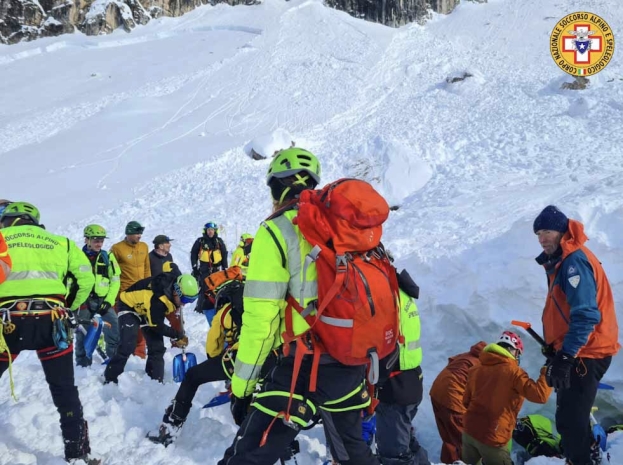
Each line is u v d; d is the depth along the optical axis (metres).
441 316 6.17
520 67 28.95
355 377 2.35
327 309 2.23
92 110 29.11
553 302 3.51
